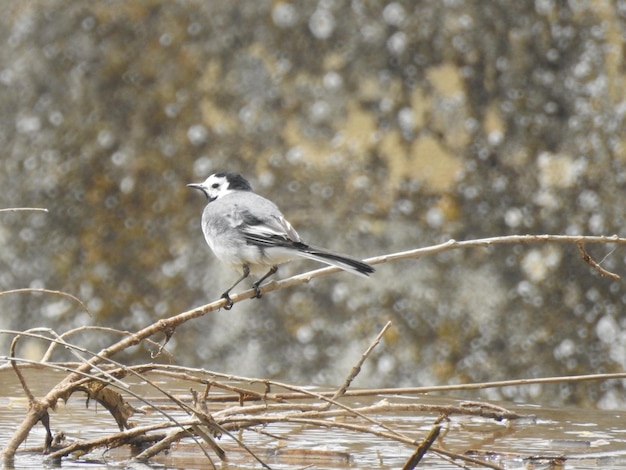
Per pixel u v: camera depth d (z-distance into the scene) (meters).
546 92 13.22
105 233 13.45
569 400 12.85
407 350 12.85
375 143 13.11
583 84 13.24
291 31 13.30
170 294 13.28
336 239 12.98
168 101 13.51
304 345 12.92
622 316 12.95
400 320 12.88
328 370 12.88
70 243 13.45
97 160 13.53
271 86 13.28
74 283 13.40
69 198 13.52
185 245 13.33
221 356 13.05
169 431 7.43
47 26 13.68
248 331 13.04
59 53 13.63
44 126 13.61
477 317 12.90
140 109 13.53
